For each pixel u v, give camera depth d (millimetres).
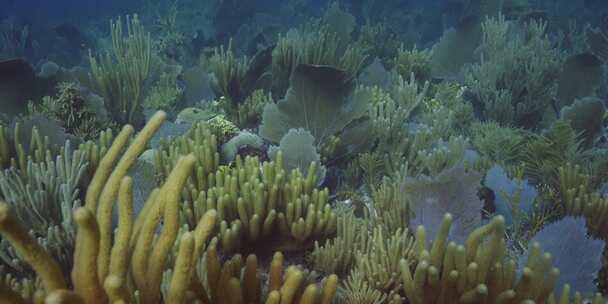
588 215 3674
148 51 7133
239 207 3217
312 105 5074
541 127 7477
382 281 2818
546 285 2162
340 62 7785
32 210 3303
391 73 9031
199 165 3871
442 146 4652
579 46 12305
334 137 5168
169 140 4801
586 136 5836
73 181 3594
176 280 1356
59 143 4664
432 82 10016
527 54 7875
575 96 7512
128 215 1318
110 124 6121
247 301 1854
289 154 4145
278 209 3455
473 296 2115
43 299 1358
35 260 1185
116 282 1220
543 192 4406
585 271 2656
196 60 13930
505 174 4090
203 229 1412
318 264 3217
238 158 3859
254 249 3432
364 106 5238
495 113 7395
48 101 5902
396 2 19422
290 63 7457
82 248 1259
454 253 2201
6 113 6320
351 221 3352
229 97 7227
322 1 25406
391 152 5227
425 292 2291
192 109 6090
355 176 5176
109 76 6961
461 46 10180
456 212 2975
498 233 2068
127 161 1364
